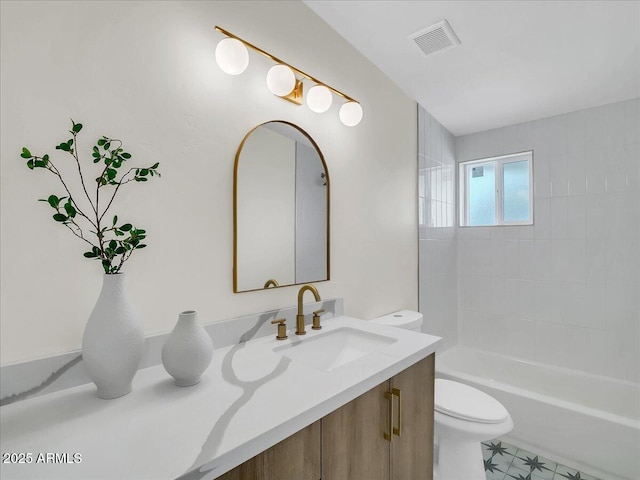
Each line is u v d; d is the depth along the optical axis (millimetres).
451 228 3035
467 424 1564
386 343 1390
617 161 2365
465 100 2467
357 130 1950
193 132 1217
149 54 1110
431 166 2711
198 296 1229
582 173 2504
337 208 1816
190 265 1208
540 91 2295
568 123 2564
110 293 860
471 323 3055
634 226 2309
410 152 2432
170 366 897
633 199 2311
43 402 843
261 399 842
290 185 1561
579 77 2109
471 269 3051
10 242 869
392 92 2242
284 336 1357
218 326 1244
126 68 1060
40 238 911
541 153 2682
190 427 718
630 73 2035
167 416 765
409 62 2057
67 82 952
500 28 1736
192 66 1217
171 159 1159
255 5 1426
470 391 1814
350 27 1798
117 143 1039
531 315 2736
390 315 2154
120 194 1047
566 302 2574
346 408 926
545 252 2666
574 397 2459
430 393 1320
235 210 1331
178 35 1181
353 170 1919
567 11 1594
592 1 1526
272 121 1485
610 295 2398
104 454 632
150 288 1108
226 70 1245
